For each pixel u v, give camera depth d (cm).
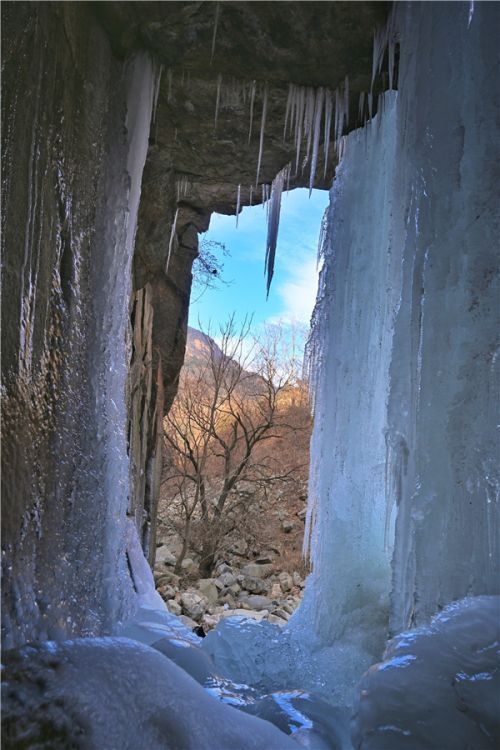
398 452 257
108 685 164
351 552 354
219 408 971
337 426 380
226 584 796
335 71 308
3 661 160
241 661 296
